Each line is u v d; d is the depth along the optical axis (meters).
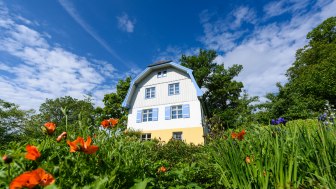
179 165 3.12
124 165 1.82
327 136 1.74
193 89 16.44
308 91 14.93
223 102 26.89
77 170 1.52
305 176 1.63
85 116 2.38
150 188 1.58
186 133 15.18
